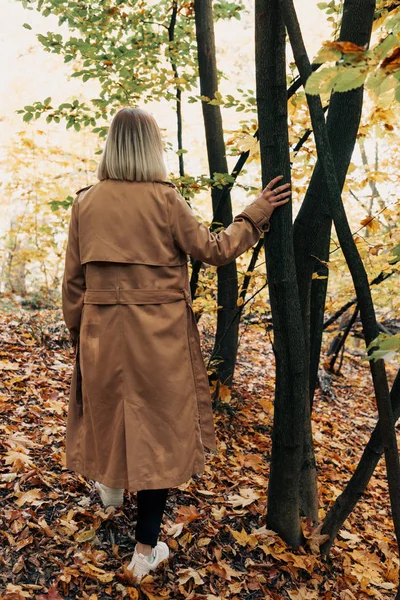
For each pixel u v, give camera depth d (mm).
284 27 1854
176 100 3762
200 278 3734
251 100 2975
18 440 2598
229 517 2400
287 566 2137
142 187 1822
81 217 1852
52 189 6516
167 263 1813
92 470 1861
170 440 1778
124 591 1818
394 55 1106
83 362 1836
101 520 2135
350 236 1616
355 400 5773
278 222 1949
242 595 1978
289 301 2006
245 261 3928
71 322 1974
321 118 1620
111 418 1805
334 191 1615
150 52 3715
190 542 2164
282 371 2096
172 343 1801
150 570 1935
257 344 6516
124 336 1771
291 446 2154
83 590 1802
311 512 2447
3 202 7797
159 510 1874
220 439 3420
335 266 2613
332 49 1229
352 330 6695
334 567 2375
